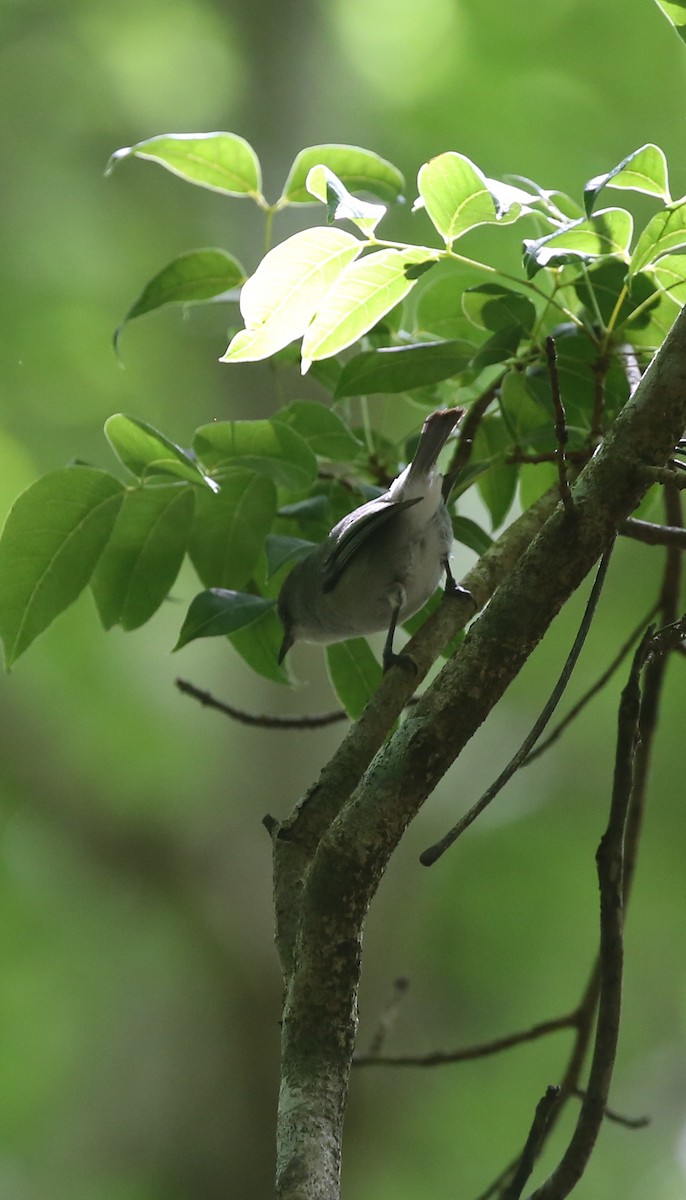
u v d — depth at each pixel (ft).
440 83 42.80
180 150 15.15
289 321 11.64
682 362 9.55
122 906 43.45
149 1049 43.09
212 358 42.01
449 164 10.93
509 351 13.79
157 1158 40.83
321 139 41.75
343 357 22.16
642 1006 45.24
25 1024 43.93
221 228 42.11
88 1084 43.42
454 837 9.05
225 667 43.86
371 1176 40.60
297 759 41.93
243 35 41.81
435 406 17.04
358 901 9.64
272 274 11.28
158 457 13.64
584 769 44.55
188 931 42.39
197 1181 39.83
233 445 14.03
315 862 9.73
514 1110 43.09
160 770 43.57
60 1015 44.32
